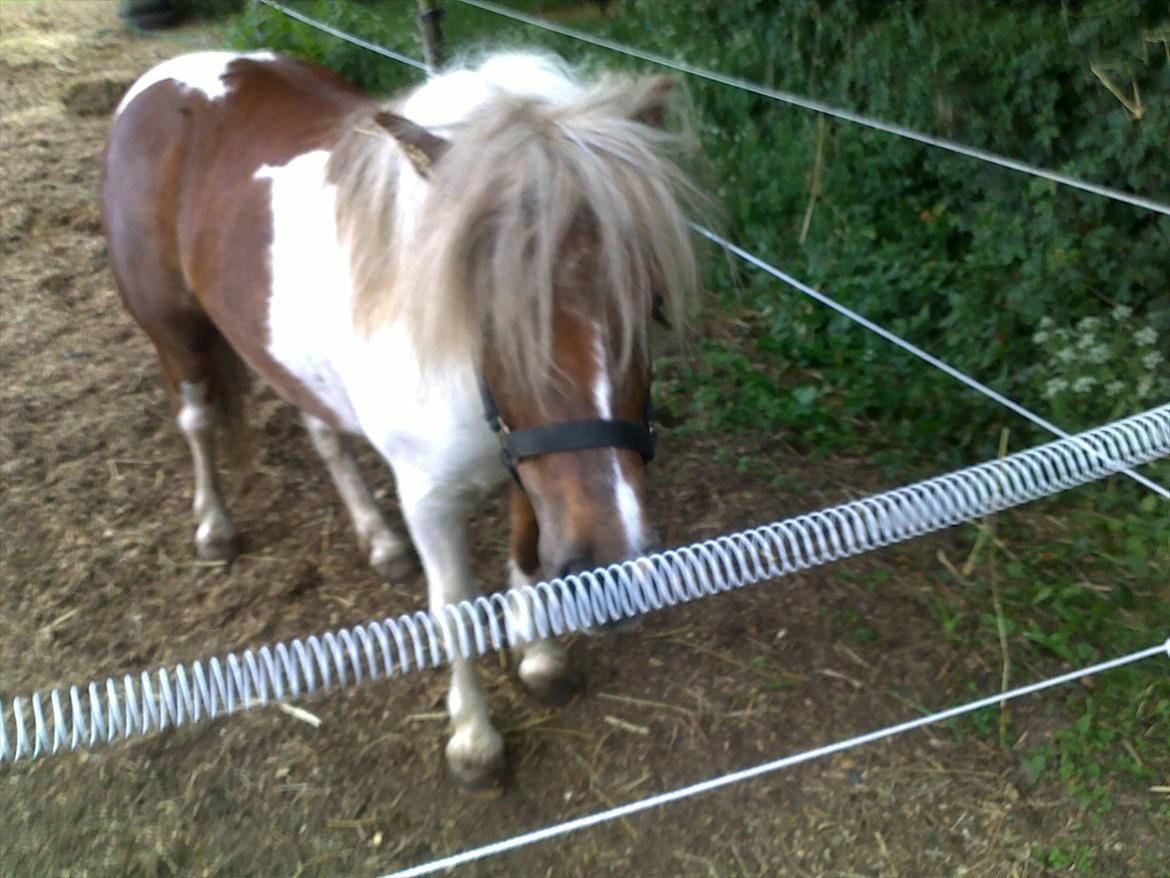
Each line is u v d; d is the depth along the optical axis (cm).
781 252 483
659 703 287
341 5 646
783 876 247
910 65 456
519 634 164
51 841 261
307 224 237
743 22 538
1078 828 252
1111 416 345
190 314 306
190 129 284
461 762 262
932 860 248
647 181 175
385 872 251
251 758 278
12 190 566
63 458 385
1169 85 373
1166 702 273
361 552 342
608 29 625
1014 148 428
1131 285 394
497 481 234
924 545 333
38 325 462
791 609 312
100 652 309
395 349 205
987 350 386
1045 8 421
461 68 244
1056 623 304
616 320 169
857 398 385
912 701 284
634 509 171
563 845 254
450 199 171
